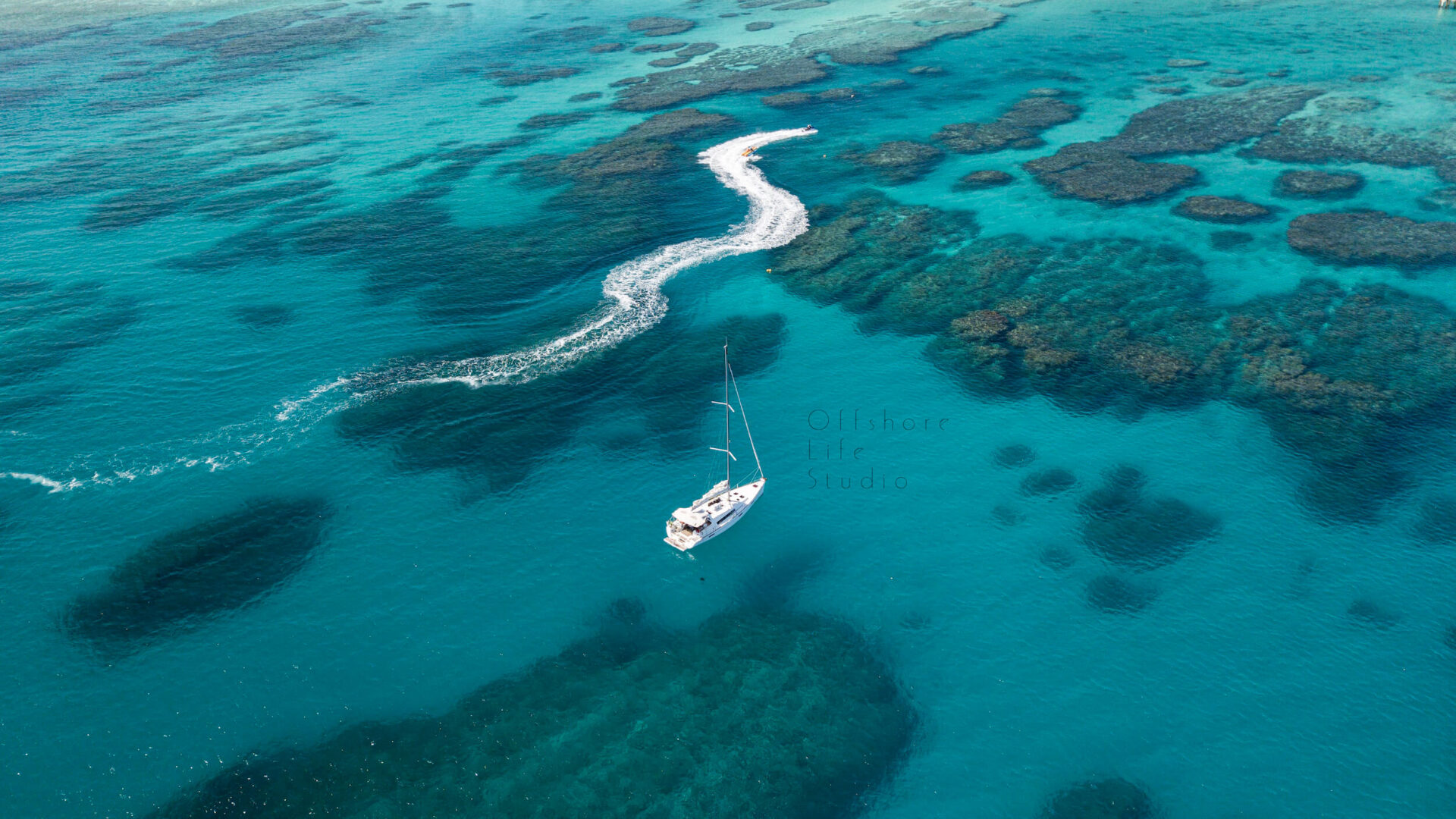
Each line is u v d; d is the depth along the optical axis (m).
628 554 70.19
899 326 98.12
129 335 97.50
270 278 109.88
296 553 69.94
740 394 87.88
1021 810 52.22
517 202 132.25
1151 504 72.62
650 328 98.81
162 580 67.38
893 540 70.75
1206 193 128.25
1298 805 51.66
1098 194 129.00
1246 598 64.19
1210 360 89.44
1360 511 70.69
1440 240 110.19
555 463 79.12
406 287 107.50
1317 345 91.12
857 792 53.50
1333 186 127.81
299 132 168.25
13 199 134.88
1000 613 64.31
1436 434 78.12
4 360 92.69
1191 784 53.06
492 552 70.19
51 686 59.41
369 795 53.34
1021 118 163.50
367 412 85.31
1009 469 77.12
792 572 68.50
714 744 56.22
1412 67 179.12
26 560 68.81
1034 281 106.00
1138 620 63.16
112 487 76.12
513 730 57.19
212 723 57.34
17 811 52.25
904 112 170.50
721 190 135.00
